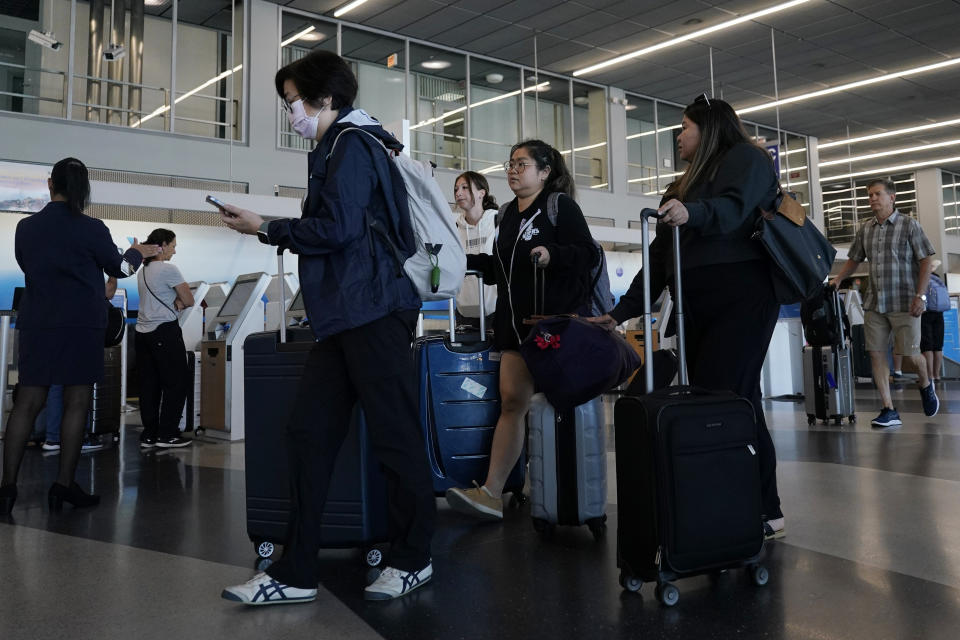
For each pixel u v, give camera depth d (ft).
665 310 24.91
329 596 5.62
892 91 46.88
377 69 40.01
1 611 5.35
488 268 8.96
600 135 47.52
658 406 5.27
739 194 5.87
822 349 16.79
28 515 8.67
